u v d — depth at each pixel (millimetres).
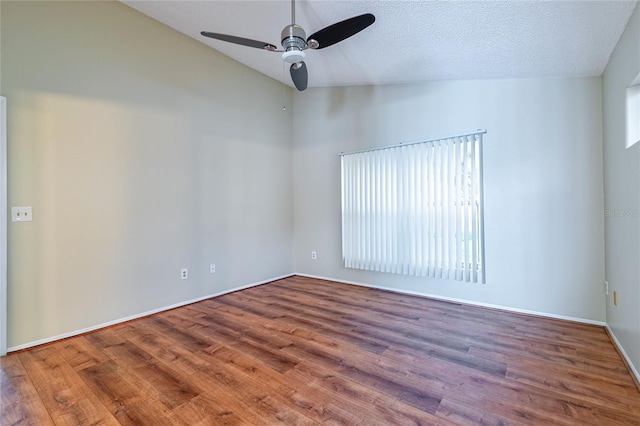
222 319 3096
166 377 2047
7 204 2375
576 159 2896
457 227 3438
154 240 3270
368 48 3008
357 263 4262
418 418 1637
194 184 3637
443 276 3543
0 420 1653
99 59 2863
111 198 2947
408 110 3812
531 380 1976
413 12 2301
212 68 3812
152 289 3254
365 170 4164
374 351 2391
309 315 3188
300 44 2373
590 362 2184
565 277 2973
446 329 2795
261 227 4480
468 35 2465
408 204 3773
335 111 4504
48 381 2008
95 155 2842
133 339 2637
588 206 2857
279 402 1782
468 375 2043
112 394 1867
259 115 4445
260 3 2619
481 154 3303
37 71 2516
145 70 3188
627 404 1727
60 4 2631
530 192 3100
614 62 2367
